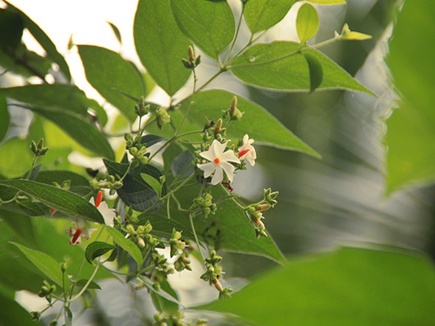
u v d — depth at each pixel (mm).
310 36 946
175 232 888
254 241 939
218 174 891
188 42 961
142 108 918
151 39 958
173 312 885
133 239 877
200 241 944
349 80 944
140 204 896
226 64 958
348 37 946
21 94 984
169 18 952
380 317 342
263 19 942
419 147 358
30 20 982
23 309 890
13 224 963
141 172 904
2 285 979
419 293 333
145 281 893
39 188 864
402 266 330
